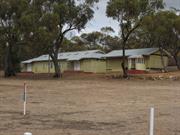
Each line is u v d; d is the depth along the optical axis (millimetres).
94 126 14422
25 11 61156
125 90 34500
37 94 29531
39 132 12992
